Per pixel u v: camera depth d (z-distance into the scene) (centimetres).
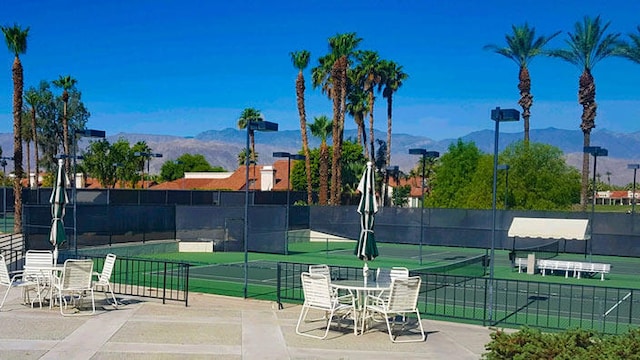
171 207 3431
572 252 3678
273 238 3391
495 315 1517
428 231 3900
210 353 980
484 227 3741
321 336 1110
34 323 1173
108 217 3019
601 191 12575
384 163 8131
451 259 3297
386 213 4047
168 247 3372
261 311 1341
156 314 1284
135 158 7944
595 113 5231
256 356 969
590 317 1570
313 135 6241
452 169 5794
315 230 4250
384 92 6506
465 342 1086
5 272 1320
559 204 4544
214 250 3466
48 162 8050
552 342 717
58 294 1379
